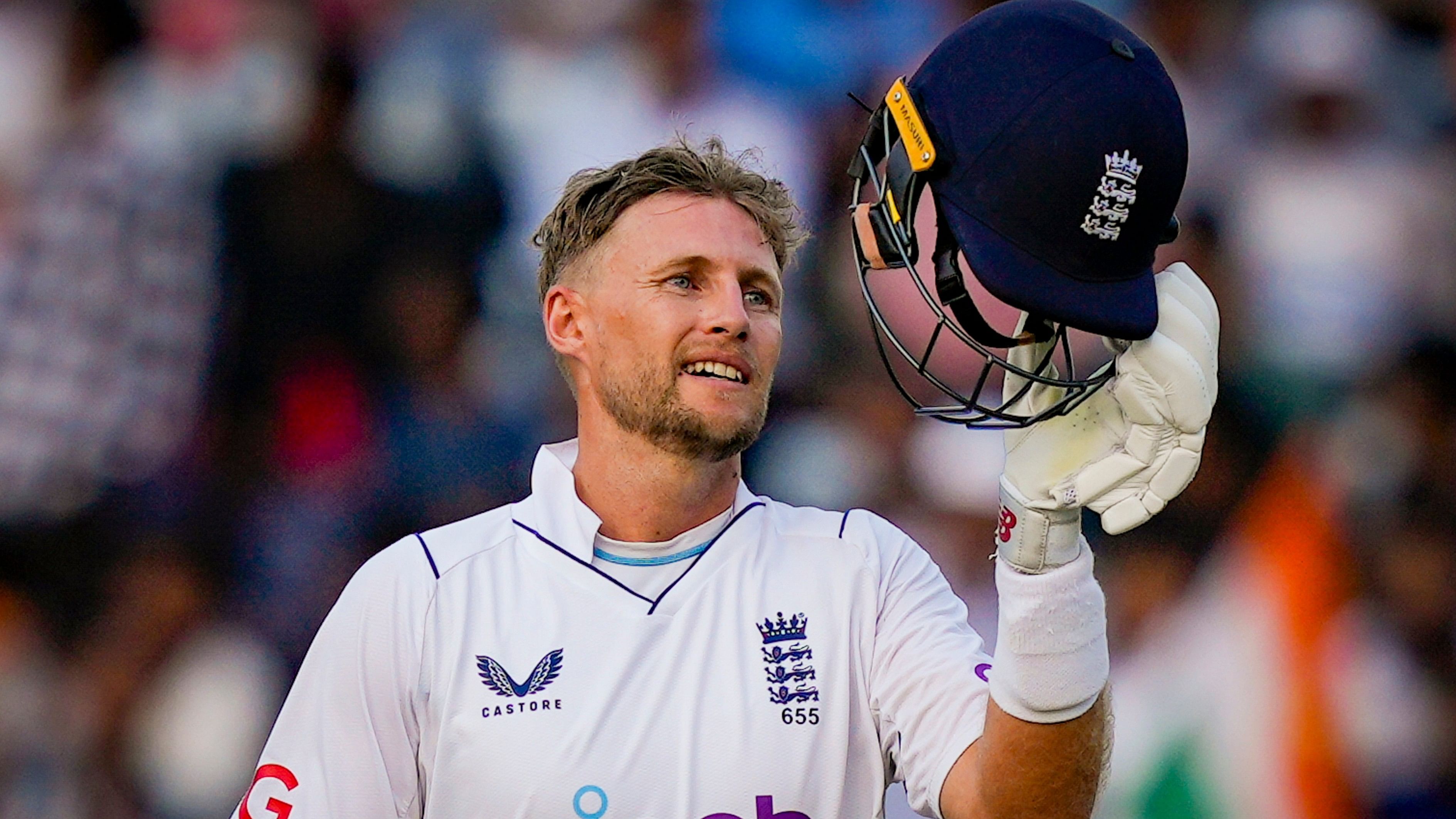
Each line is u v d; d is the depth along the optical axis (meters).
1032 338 9.20
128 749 21.83
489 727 10.13
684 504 10.63
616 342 10.52
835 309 23.94
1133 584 20.45
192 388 23.00
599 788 10.02
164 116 25.02
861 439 22.77
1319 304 27.53
